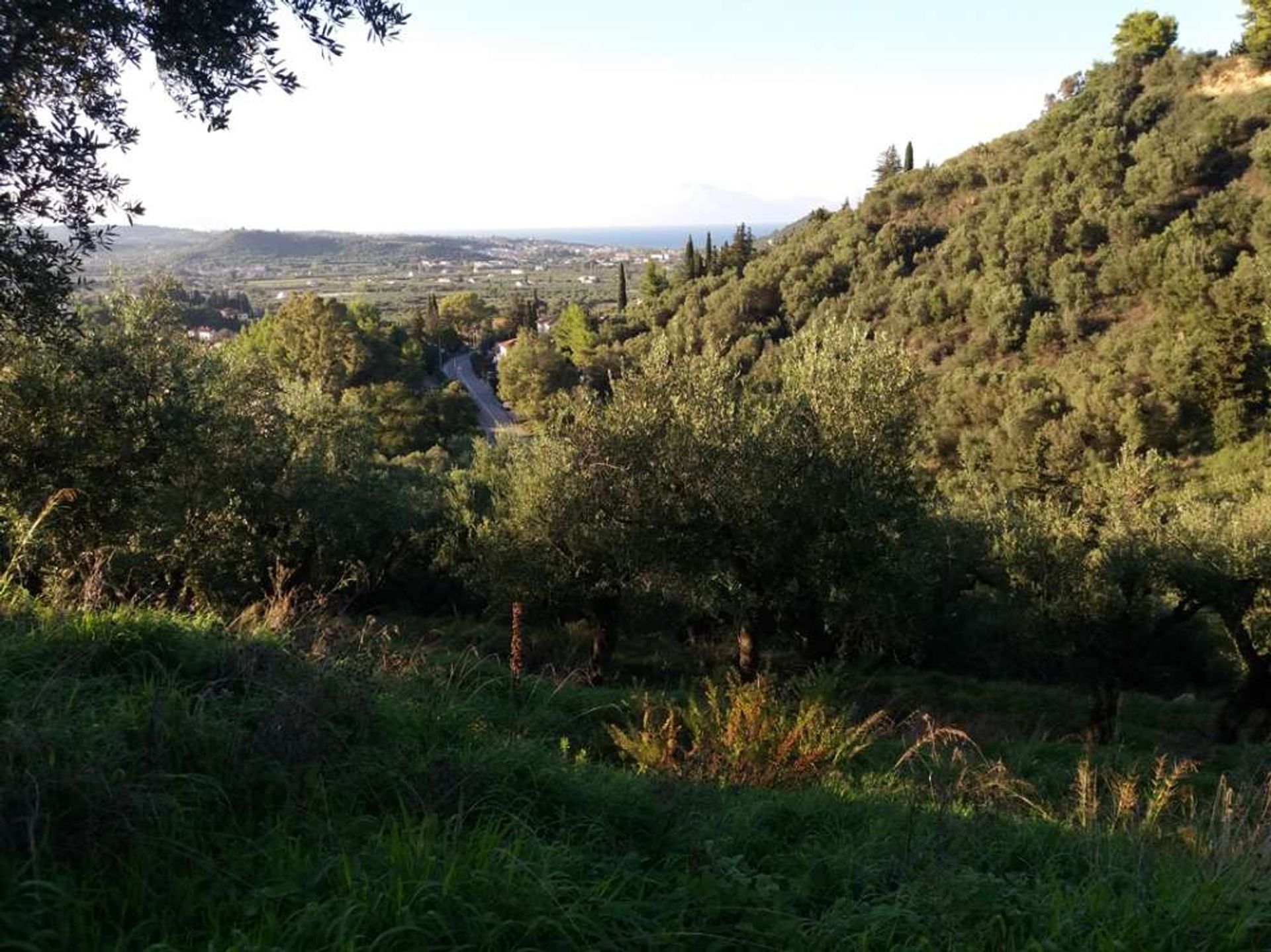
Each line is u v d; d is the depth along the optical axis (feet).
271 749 11.52
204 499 42.91
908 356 44.29
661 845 12.10
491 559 61.21
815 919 10.11
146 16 15.65
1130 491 49.83
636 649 67.26
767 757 19.57
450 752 13.33
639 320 271.49
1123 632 48.24
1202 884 10.91
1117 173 176.35
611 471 42.39
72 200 17.21
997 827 13.88
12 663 12.82
